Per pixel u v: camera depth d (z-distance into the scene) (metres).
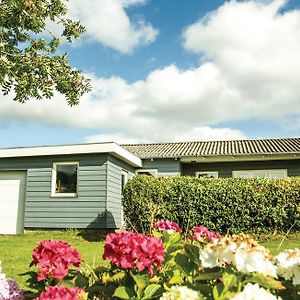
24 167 14.34
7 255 7.99
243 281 2.05
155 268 2.42
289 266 2.18
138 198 12.02
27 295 2.79
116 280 2.54
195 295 1.98
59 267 2.46
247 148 17.34
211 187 11.88
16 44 11.38
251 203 11.60
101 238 12.04
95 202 13.53
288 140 19.19
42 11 10.50
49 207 13.86
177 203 11.95
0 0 9.59
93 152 13.60
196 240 2.73
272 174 16.86
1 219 14.35
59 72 10.62
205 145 19.25
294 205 11.41
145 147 19.84
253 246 2.06
